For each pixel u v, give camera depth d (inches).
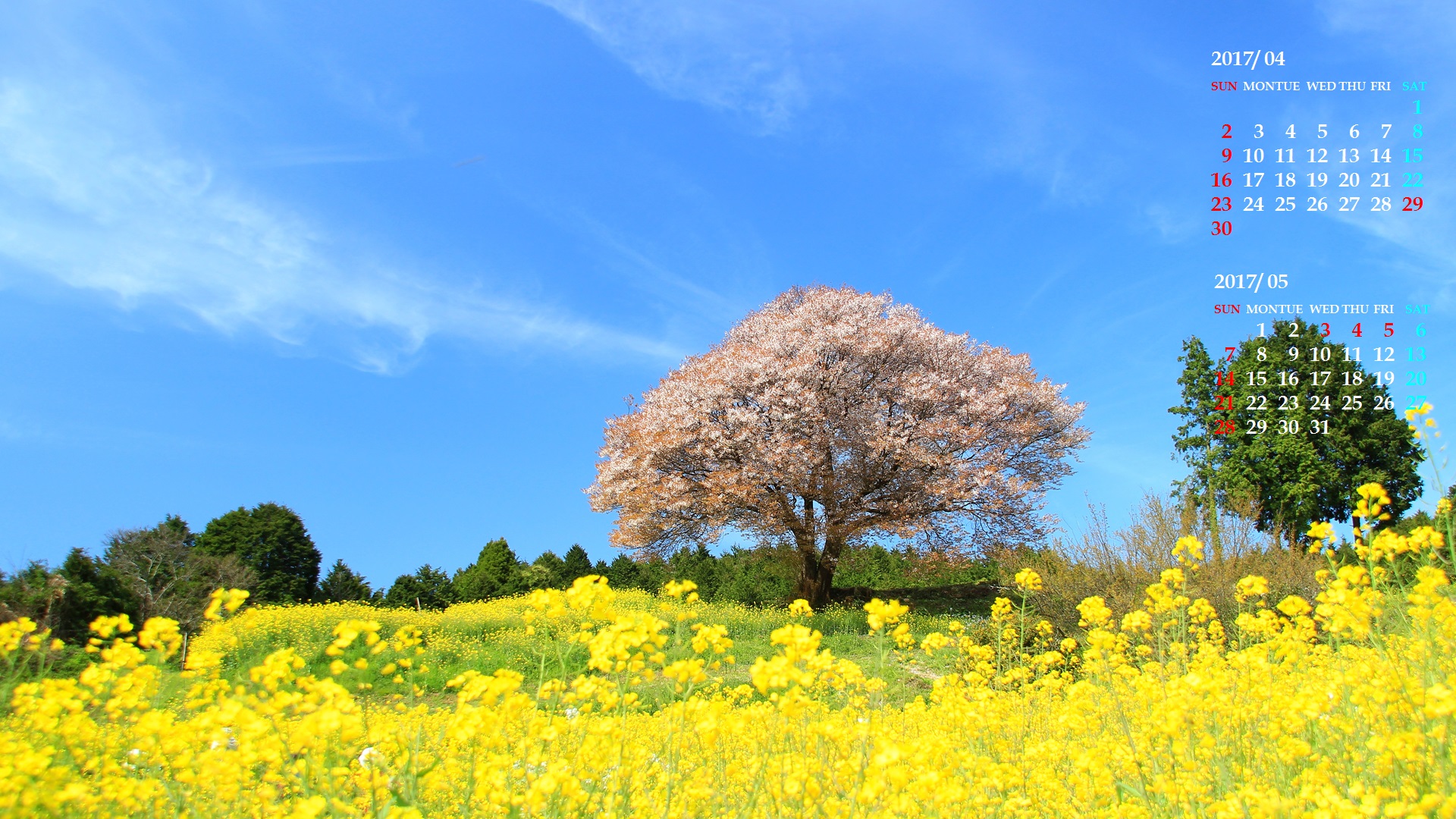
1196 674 91.6
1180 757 90.2
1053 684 151.1
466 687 82.1
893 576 850.1
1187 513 366.9
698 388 633.0
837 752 94.1
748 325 753.6
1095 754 100.7
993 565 759.7
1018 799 96.3
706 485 614.9
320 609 510.9
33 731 88.4
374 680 179.2
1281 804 71.0
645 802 86.2
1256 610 269.6
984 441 652.1
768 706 95.6
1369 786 80.0
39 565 322.0
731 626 481.1
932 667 282.5
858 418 628.7
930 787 74.0
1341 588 103.6
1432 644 97.4
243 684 80.0
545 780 71.3
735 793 91.8
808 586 679.7
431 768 89.8
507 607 589.0
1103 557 349.7
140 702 95.3
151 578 528.1
